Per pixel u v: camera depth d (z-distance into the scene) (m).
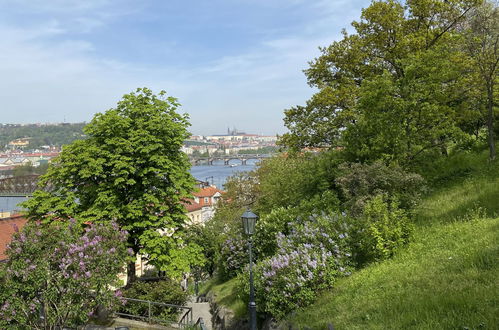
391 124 18.62
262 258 18.83
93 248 14.00
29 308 13.21
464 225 13.51
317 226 15.05
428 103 18.75
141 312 19.95
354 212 15.34
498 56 20.22
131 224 21.16
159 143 21.61
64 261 13.33
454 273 9.80
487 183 17.42
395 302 9.11
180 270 21.38
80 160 21.03
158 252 20.48
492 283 8.44
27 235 13.38
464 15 23.95
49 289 13.28
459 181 19.33
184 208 22.69
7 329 13.05
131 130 21.36
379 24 24.61
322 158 22.30
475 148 23.17
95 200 20.56
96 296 14.34
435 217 15.58
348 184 16.30
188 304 26.30
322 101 24.89
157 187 21.75
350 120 24.70
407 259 12.31
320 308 11.18
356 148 19.62
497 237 11.20
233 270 24.05
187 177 22.89
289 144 26.78
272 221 18.92
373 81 19.50
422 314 8.03
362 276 12.07
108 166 21.50
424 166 21.44
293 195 23.00
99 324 16.78
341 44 26.66
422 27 24.73
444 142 20.50
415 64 19.09
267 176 33.53
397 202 14.90
